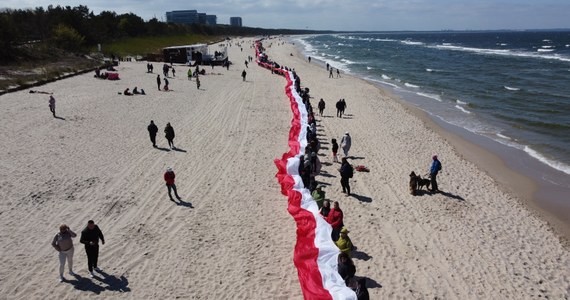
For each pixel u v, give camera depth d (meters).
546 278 10.89
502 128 26.70
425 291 10.07
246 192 15.21
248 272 10.59
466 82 46.94
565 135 24.98
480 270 11.06
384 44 165.50
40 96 30.62
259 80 43.38
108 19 85.06
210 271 10.60
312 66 65.69
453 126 27.25
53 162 17.70
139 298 9.55
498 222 13.88
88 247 9.98
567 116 29.62
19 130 21.95
